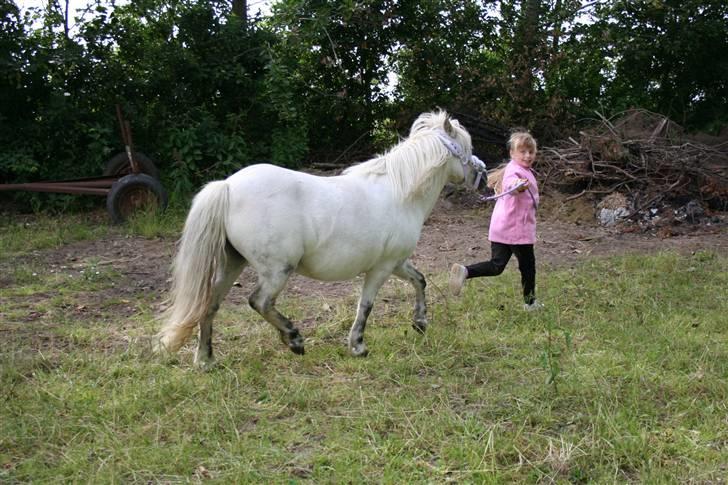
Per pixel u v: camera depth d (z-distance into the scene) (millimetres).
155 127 10766
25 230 8664
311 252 4219
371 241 4359
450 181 5008
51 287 6301
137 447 3305
